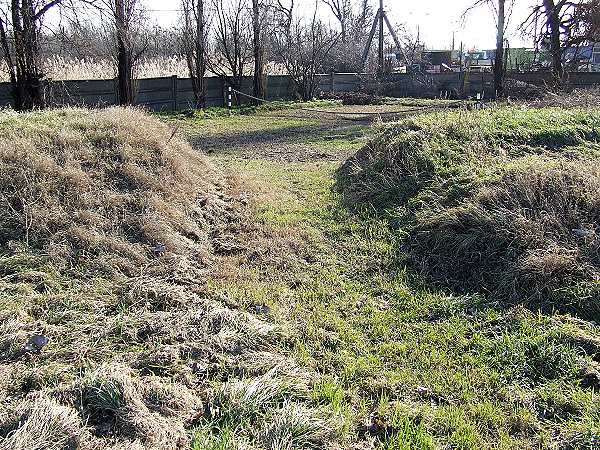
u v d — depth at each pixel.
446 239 6.14
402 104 25.25
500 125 9.06
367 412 3.61
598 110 10.28
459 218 6.27
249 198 8.39
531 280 5.18
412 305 5.10
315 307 5.07
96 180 6.78
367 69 35.16
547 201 6.22
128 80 19.33
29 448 2.86
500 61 21.98
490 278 5.48
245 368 3.91
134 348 4.09
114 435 3.14
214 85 23.53
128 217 6.28
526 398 3.74
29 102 15.89
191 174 8.08
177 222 6.56
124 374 3.63
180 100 22.11
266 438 3.18
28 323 4.29
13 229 5.73
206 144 14.68
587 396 3.69
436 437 3.37
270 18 25.70
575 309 4.82
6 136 7.27
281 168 11.12
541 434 3.39
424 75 29.84
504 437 3.35
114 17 17.00
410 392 3.83
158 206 6.63
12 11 15.22
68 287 5.01
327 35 29.88
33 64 15.82
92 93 19.34
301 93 26.59
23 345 3.98
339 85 29.55
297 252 6.40
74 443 2.99
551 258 5.24
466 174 7.42
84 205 6.26
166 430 3.20
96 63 23.00
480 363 4.15
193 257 6.02
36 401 3.26
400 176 8.12
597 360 4.14
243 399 3.47
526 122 9.18
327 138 15.48
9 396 3.44
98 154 7.32
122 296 4.91
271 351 4.23
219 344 4.14
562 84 20.09
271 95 26.03
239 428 3.28
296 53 26.52
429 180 7.71
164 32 26.45
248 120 19.88
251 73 26.30
